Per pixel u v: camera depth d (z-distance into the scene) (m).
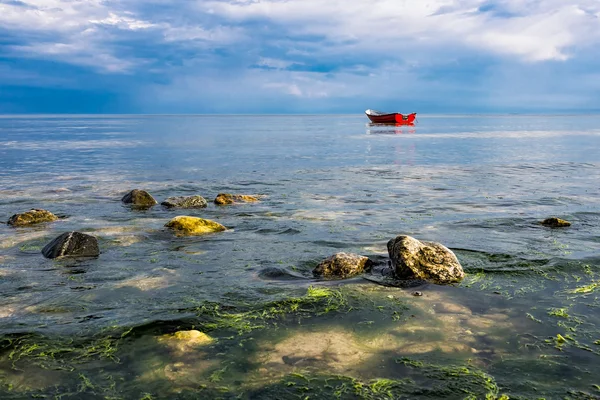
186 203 18.77
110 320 8.13
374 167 32.72
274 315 8.33
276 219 16.33
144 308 8.67
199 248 12.75
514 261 11.26
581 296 9.08
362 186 24.08
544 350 6.93
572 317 8.09
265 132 91.62
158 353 6.98
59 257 11.79
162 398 5.87
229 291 9.52
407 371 6.41
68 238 12.16
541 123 147.88
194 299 9.11
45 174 29.02
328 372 6.40
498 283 9.86
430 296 9.16
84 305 8.83
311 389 6.01
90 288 9.74
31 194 21.56
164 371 6.48
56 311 8.55
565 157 38.75
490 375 6.28
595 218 16.00
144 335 7.58
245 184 25.17
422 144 55.75
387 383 6.12
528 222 15.46
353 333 7.58
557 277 10.19
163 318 8.21
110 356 6.91
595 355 6.78
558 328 7.67
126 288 9.73
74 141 61.34
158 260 11.69
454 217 16.39
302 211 17.73
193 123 169.75
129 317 8.26
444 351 6.94
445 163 35.00
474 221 15.69
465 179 26.34
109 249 12.62
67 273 10.69
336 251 12.38
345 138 69.31
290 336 7.49
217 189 23.64
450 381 6.15
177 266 11.22
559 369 6.40
